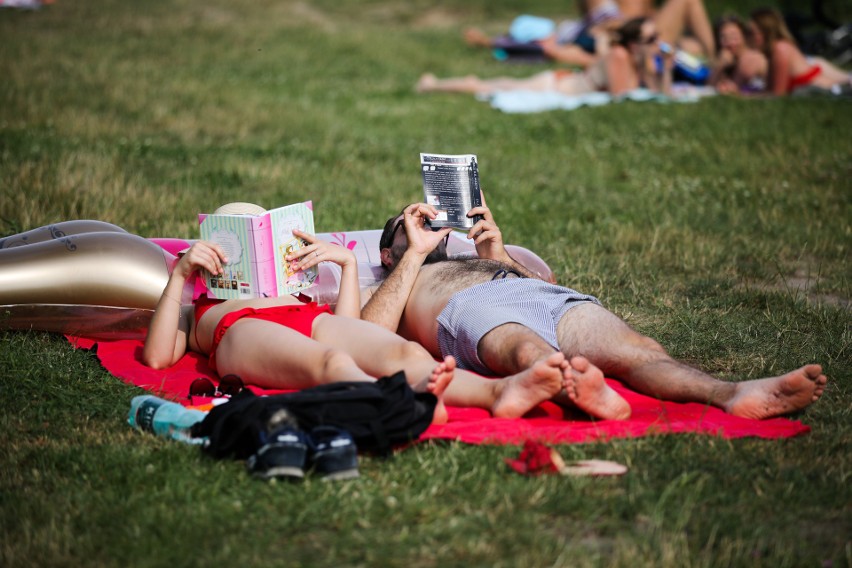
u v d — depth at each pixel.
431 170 15.62
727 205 27.25
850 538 9.95
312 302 14.67
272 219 13.95
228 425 11.34
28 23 58.75
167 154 30.98
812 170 30.70
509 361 13.43
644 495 10.56
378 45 60.53
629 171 31.88
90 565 9.44
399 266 15.17
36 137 30.81
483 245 15.95
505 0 79.31
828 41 52.12
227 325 14.20
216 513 10.25
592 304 14.20
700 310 18.19
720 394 12.85
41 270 15.39
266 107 40.72
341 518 10.16
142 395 13.45
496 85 47.44
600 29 53.16
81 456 11.63
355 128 38.47
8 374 14.31
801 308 17.98
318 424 11.25
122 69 46.12
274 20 68.81
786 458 11.62
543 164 33.09
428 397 11.84
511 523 10.08
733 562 9.43
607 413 12.34
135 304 15.70
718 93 44.53
